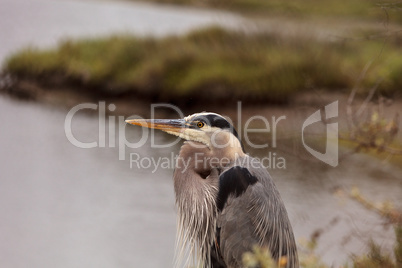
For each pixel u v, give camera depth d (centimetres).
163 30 3450
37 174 1459
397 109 1442
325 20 2561
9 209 1238
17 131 1817
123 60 2184
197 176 682
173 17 4416
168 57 2064
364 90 1341
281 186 1265
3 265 1008
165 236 1091
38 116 1986
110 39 2464
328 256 849
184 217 689
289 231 682
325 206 1119
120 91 2062
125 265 977
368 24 2319
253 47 2108
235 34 2255
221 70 1958
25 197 1299
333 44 2042
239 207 648
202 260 693
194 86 1934
